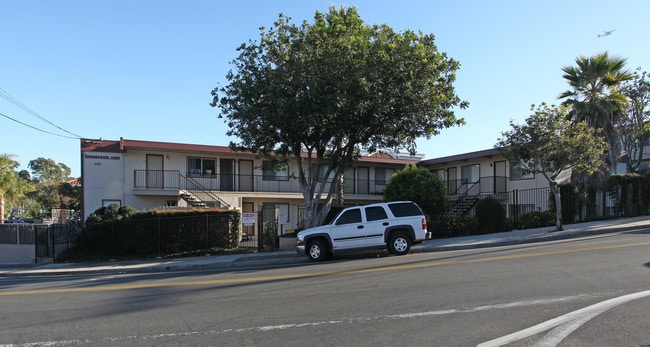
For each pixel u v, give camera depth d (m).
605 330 5.79
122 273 16.28
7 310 8.70
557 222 18.69
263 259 17.03
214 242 20.14
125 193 26.86
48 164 81.44
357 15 16.66
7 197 35.19
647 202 22.73
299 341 5.84
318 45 15.85
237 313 7.45
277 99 15.70
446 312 6.88
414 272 10.48
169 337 6.28
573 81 24.38
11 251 23.84
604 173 23.81
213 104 17.97
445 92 16.86
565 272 9.43
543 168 18.75
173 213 20.14
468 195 29.84
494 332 5.88
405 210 15.73
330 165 18.70
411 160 34.94
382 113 16.56
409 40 15.90
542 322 6.22
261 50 17.20
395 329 6.15
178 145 27.42
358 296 8.24
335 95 14.94
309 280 10.32
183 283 11.23
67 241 21.08
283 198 30.92
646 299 7.10
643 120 27.28
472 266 10.82
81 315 7.93
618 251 11.68
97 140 26.81
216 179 29.28
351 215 15.70
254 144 18.27
